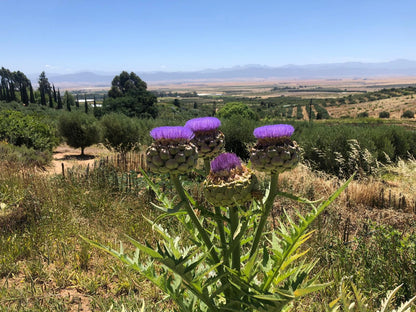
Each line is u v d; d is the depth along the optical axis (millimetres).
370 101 163875
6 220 6422
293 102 196500
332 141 12562
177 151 2238
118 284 4684
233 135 16297
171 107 133250
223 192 2232
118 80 124938
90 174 9195
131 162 12188
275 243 2678
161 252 2191
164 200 2588
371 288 4082
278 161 2311
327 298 3955
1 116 18203
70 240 5863
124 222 6602
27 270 4973
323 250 5145
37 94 112125
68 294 4555
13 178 8773
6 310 4023
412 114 110625
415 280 4223
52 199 7344
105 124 19656
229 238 2488
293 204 7512
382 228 5141
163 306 4102
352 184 8797
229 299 2551
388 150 14234
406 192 9055
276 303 2215
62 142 23219
